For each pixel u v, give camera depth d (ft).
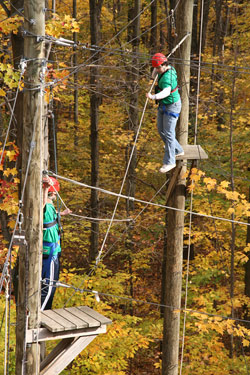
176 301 51.67
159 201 89.15
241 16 104.42
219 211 80.59
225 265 79.66
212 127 87.35
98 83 78.07
